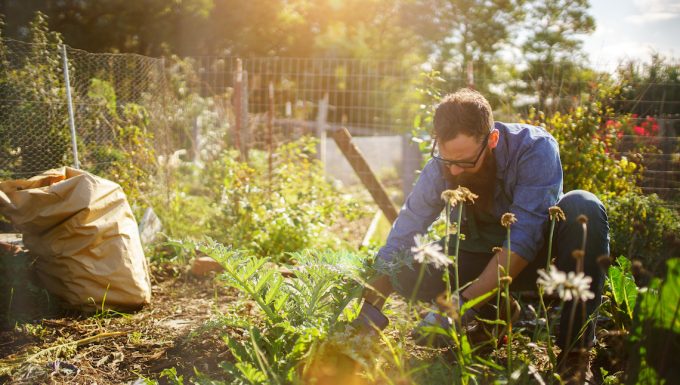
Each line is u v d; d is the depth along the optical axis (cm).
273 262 488
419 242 164
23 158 538
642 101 620
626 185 518
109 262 335
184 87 871
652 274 170
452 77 665
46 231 331
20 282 348
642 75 604
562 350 222
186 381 242
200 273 419
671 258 164
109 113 608
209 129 882
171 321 327
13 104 534
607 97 584
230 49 2012
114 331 308
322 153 1055
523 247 218
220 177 609
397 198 959
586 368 213
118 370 259
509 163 234
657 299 163
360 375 200
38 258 343
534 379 199
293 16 2178
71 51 581
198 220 583
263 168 755
